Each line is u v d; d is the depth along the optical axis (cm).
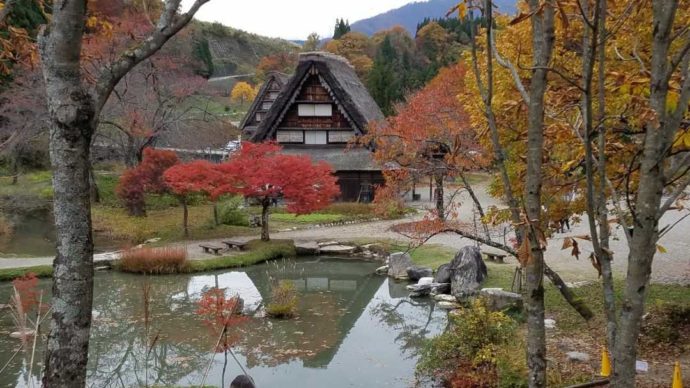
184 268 1535
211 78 6469
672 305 793
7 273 1390
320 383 788
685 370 644
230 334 970
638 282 225
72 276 300
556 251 1491
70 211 300
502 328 714
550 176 507
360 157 2661
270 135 2750
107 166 3200
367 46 5600
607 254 259
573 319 883
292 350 934
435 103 1452
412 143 1025
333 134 2752
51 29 292
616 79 337
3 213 2262
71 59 296
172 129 2831
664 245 1466
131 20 2173
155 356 911
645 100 284
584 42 273
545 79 282
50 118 299
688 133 317
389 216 2381
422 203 2822
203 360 891
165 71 2747
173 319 1104
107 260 1573
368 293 1342
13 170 2598
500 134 636
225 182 1762
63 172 298
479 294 1020
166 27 318
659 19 222
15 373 817
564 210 705
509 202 295
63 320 299
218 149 3341
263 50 8369
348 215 2462
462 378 676
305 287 1416
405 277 1458
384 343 969
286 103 2700
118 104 2558
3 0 504
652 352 706
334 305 1233
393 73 4541
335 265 1659
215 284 1428
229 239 1958
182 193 1917
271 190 1794
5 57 517
